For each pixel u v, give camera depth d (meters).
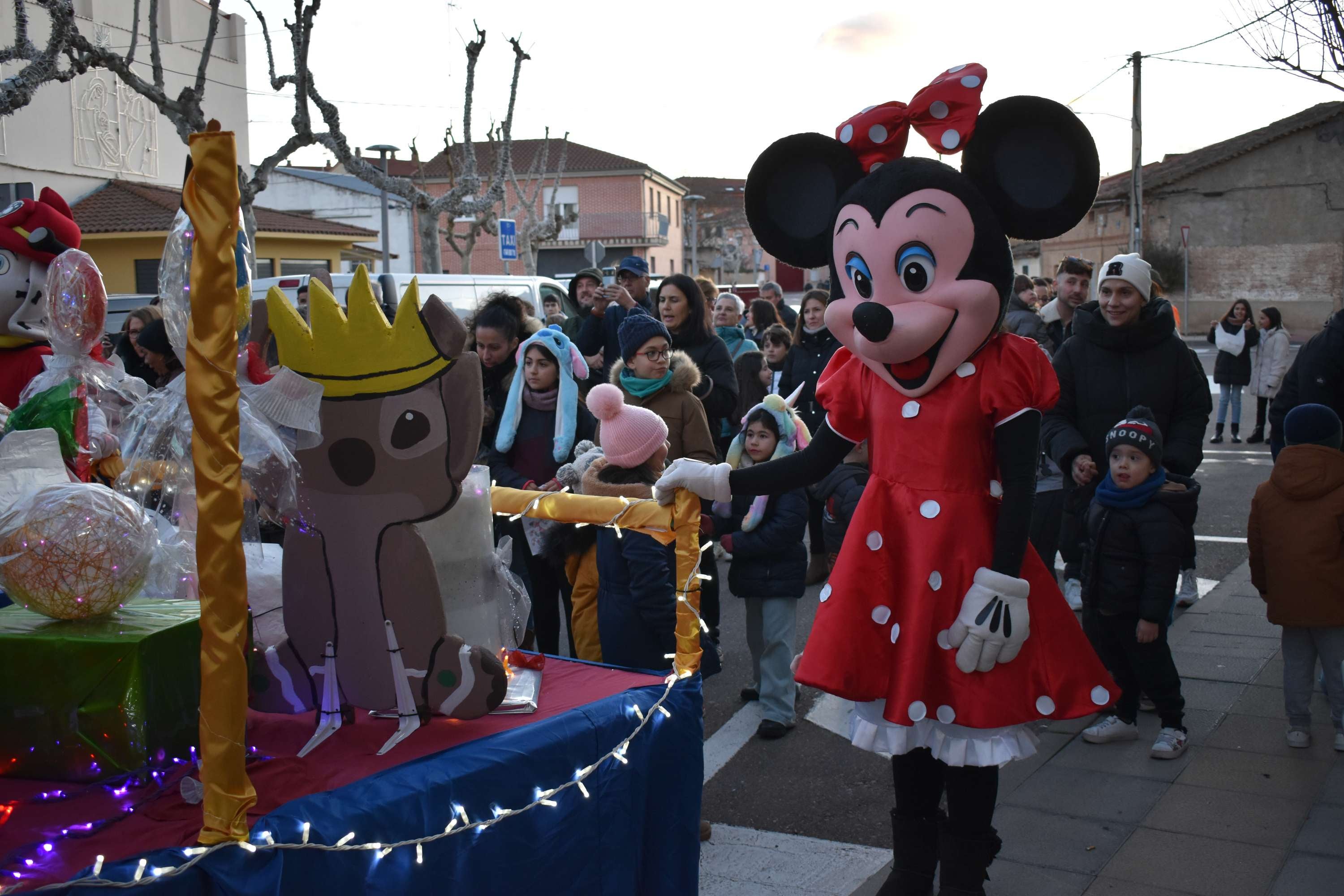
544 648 4.55
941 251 2.45
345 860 1.71
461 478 1.96
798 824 3.70
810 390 6.79
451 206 14.77
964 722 2.46
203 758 1.58
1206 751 4.06
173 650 1.83
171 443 2.07
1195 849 3.31
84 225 17.64
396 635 2.01
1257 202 33.47
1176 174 33.88
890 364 2.53
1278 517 3.96
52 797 1.76
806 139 2.71
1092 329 4.61
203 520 1.53
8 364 3.02
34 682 1.76
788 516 4.39
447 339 1.94
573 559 3.84
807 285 13.55
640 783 2.35
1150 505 4.02
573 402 4.41
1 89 9.01
